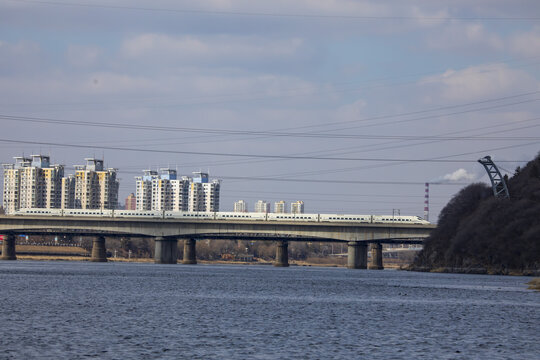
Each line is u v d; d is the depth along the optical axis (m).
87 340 113.69
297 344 114.50
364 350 110.00
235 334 124.31
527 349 113.69
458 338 124.44
